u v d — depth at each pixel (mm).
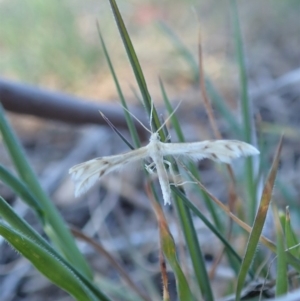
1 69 247
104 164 79
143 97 76
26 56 246
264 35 275
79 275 78
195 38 281
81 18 284
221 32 283
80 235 101
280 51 261
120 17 73
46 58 243
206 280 86
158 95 234
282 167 175
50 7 249
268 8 291
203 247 142
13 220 73
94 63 248
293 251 81
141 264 134
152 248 154
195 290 100
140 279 139
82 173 78
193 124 194
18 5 254
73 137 212
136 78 76
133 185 179
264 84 230
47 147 208
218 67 251
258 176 106
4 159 199
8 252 156
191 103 220
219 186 173
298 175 171
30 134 215
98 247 102
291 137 177
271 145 172
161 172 78
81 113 142
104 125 149
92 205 173
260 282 86
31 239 70
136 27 285
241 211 104
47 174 187
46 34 245
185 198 78
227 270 116
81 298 72
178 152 79
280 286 75
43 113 136
